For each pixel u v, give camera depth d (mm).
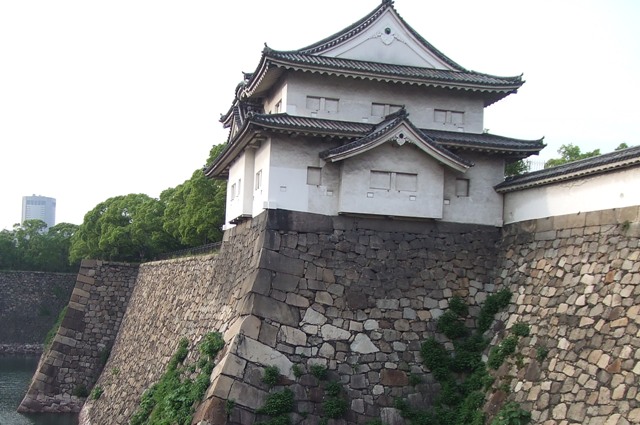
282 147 27016
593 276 22438
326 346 25297
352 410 24531
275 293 25516
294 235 26609
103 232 74562
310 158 27266
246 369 24031
